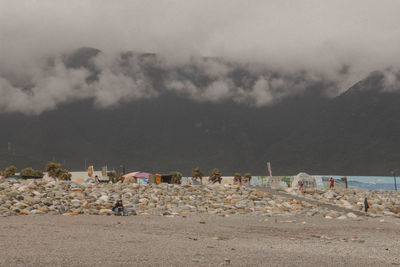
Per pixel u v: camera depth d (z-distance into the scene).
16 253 13.60
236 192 54.75
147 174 79.31
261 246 19.03
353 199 54.97
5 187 41.09
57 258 12.91
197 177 125.69
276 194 58.94
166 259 13.61
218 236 23.09
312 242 21.72
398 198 62.84
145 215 35.69
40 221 26.47
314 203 51.25
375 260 15.79
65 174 94.31
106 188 48.81
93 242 17.30
